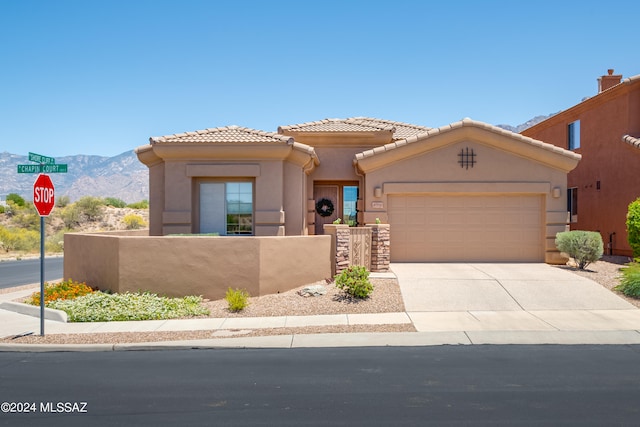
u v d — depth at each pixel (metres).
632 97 18.12
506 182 16.86
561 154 16.67
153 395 6.80
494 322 10.77
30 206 57.38
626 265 15.87
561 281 13.83
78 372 7.89
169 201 17.41
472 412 6.07
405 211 17.23
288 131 19.73
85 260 15.46
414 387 6.98
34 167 10.32
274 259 13.69
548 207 16.88
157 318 11.56
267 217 17.20
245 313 11.91
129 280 13.57
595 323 10.60
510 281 13.82
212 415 6.07
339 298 12.71
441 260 17.17
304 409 6.22
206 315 11.80
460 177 16.98
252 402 6.49
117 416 6.09
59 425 5.85
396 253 17.20
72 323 11.26
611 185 19.28
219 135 17.61
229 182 17.80
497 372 7.63
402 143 16.80
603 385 7.02
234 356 8.73
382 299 12.56
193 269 13.47
